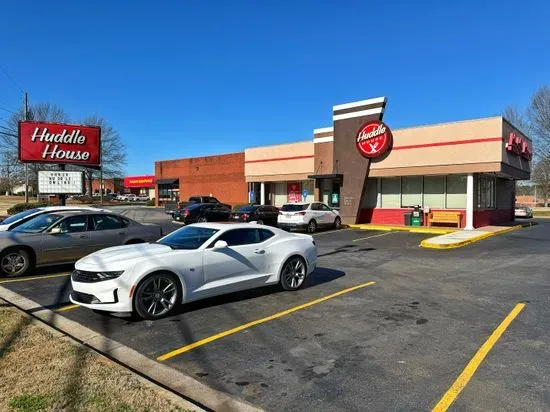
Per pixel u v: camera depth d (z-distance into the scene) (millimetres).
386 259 13055
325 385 4570
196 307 7621
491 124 20609
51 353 5199
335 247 15977
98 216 11500
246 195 38312
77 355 5137
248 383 4648
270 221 25578
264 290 8922
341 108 25328
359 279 10008
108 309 6613
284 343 5832
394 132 23484
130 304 6652
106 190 108562
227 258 7789
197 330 6391
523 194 95000
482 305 7645
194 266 7320
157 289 6949
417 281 9758
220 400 4266
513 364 5043
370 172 24469
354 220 24938
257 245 8352
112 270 6660
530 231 21672
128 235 11789
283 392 4430
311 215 21734
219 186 41219
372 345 5719
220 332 6301
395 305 7699
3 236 10281
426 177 23891
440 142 22031
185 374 4887
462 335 6070
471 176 21391
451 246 15602
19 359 5016
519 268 11273
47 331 6062
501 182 28062
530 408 4023
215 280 7625
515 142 23000
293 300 8094
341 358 5293
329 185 27531
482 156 20812
